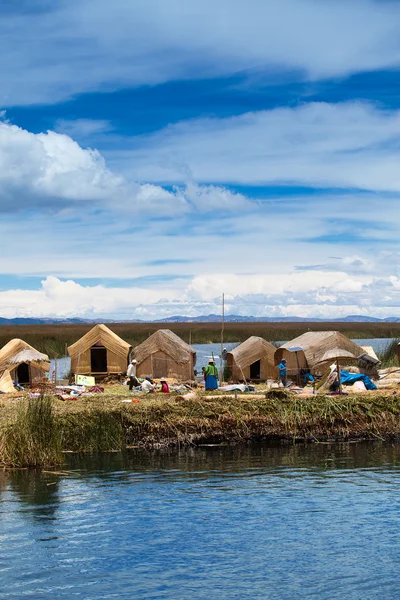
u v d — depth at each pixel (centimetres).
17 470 1939
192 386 3519
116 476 1877
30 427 2006
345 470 1945
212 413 2338
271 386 3309
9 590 1156
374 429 2389
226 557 1297
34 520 1498
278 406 2405
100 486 1775
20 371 3684
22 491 1723
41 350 6334
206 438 2300
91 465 2003
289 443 2325
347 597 1136
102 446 2198
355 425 2391
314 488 1753
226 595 1143
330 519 1505
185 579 1202
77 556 1298
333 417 2386
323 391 2970
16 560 1279
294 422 2348
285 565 1260
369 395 2678
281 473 1912
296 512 1555
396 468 1967
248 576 1216
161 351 3725
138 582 1191
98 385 3531
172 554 1311
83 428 2209
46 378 3438
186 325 19162
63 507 1592
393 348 4450
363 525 1465
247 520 1500
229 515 1535
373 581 1192
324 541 1374
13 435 1998
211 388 3116
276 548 1340
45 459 1984
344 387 3052
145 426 2270
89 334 3775
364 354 3388
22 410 2050
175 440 2269
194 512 1556
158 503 1625
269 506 1600
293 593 1150
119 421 2267
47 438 2011
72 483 1803
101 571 1234
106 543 1364
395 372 3547
